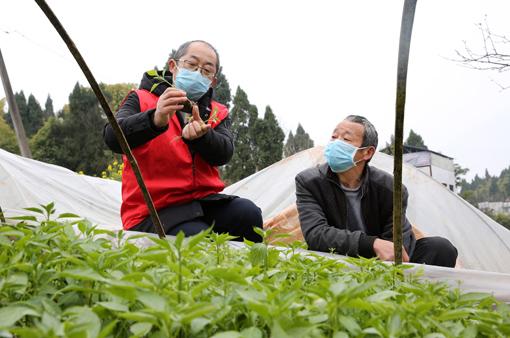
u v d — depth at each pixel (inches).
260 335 31.2
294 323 32.8
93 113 1406.3
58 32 53.2
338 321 35.5
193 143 113.7
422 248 126.4
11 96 259.1
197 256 54.9
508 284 75.2
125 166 119.0
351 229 131.3
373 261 61.6
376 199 131.3
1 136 1434.5
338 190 131.8
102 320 37.5
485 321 42.5
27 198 195.9
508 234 198.2
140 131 104.8
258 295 34.2
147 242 86.1
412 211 198.2
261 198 215.5
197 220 116.3
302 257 66.8
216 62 118.9
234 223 118.9
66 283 47.4
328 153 128.4
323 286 37.5
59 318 32.4
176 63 118.3
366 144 127.6
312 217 127.9
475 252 191.0
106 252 45.9
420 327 38.4
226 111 128.7
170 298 36.7
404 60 53.1
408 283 55.2
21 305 36.3
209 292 42.1
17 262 45.6
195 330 32.3
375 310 38.8
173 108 99.9
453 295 52.2
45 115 2057.1
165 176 115.7
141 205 115.3
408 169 209.0
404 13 51.1
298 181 134.7
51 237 50.3
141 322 32.9
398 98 54.5
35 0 50.1
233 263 52.7
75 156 1386.6
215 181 122.7
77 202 216.4
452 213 198.8
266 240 58.9
